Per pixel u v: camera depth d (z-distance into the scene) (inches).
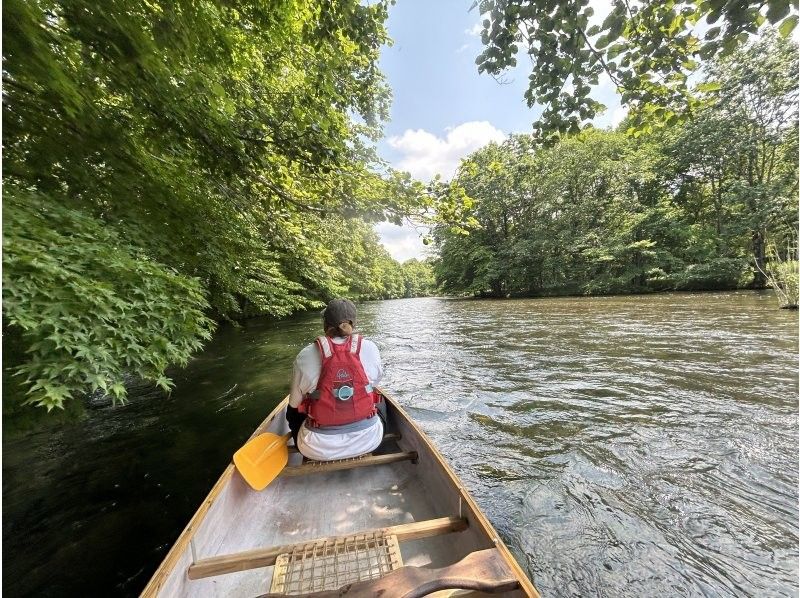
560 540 88.9
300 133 159.3
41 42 77.4
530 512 99.3
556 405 175.0
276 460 86.7
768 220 737.0
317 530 73.3
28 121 98.7
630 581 77.0
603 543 87.7
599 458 125.5
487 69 113.3
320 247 306.2
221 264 164.4
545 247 995.9
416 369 257.6
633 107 114.5
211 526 62.5
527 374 229.3
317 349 85.0
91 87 105.9
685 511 97.4
